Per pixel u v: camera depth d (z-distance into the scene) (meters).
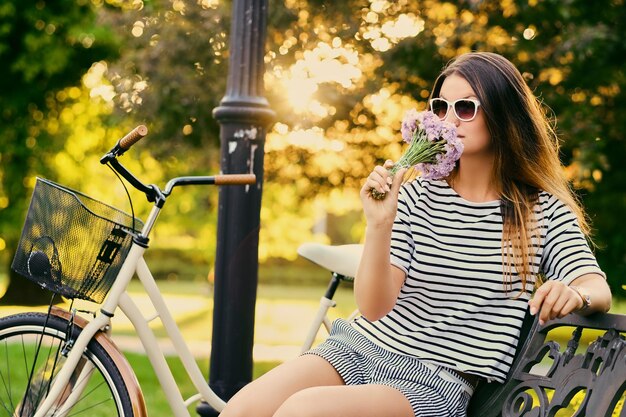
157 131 8.62
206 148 8.75
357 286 2.60
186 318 14.16
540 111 2.85
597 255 8.89
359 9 7.95
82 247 3.03
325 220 32.75
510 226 2.66
